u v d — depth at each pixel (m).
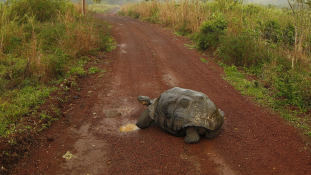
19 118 4.61
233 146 4.11
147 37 14.12
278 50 8.61
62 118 5.09
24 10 12.98
